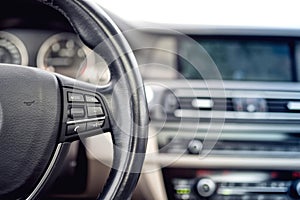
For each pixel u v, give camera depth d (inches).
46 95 31.7
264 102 60.1
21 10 58.4
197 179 58.1
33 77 31.8
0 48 59.6
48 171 32.6
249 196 58.6
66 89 32.3
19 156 31.6
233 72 68.9
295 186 58.4
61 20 58.4
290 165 58.9
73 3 33.4
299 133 59.8
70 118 32.3
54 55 59.1
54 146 32.2
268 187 58.7
